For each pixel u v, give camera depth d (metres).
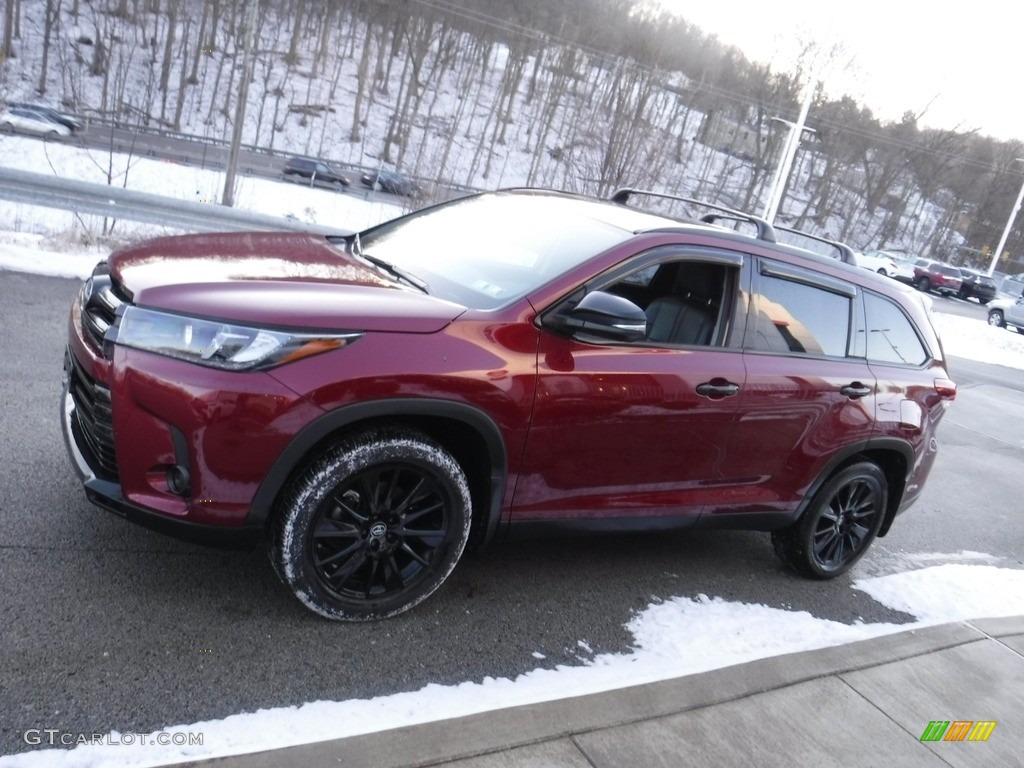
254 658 2.96
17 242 9.62
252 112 64.12
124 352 2.83
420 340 3.05
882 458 4.89
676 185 41.78
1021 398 14.93
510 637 3.48
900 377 4.73
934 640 4.23
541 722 2.89
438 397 3.05
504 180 66.25
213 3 64.06
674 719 3.09
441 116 73.75
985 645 4.31
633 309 3.25
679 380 3.67
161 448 2.82
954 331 25.72
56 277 8.09
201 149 40.56
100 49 58.44
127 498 2.89
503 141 72.19
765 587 4.59
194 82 63.50
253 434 2.80
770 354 4.09
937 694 3.71
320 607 3.16
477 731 2.76
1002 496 7.89
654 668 3.44
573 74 73.75
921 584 5.09
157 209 11.19
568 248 3.70
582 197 4.63
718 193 63.06
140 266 3.21
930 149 71.81
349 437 3.04
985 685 3.89
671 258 3.77
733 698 3.32
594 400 3.43
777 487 4.36
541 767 2.66
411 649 3.23
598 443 3.54
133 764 2.33
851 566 4.97
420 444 3.14
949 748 3.31
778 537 4.77
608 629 3.72
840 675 3.70
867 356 4.61
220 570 3.46
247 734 2.54
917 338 4.97
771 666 3.62
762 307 4.07
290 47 73.44
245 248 3.67
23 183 10.35
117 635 2.92
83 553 3.36
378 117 70.56
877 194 73.06
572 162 25.89
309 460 3.01
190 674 2.80
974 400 13.47
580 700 3.06
